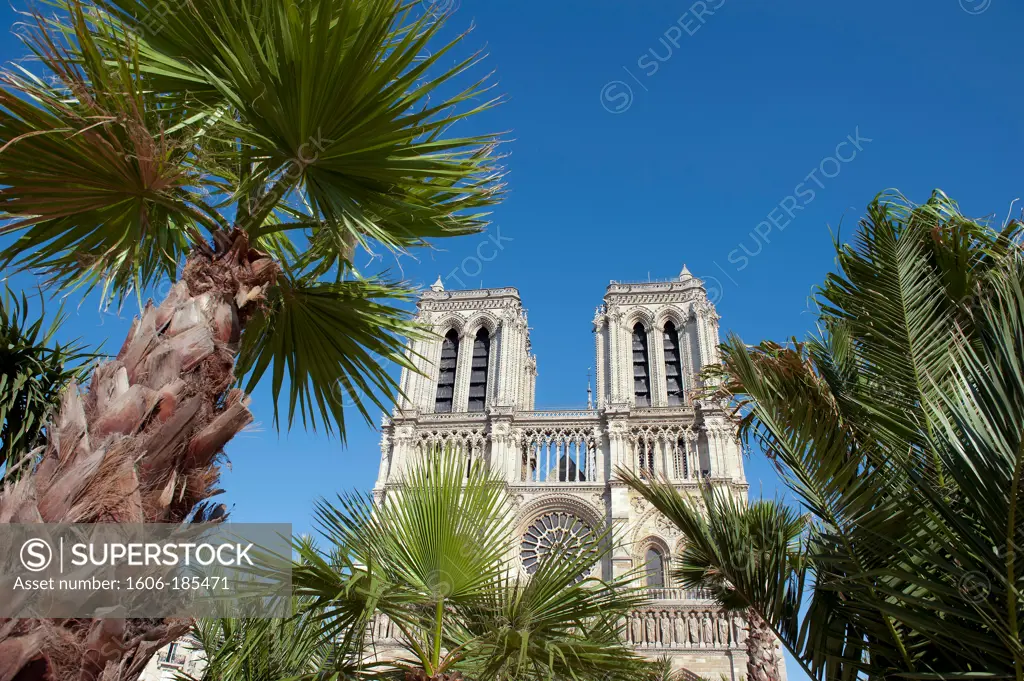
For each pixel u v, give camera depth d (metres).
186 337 7.09
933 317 11.43
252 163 9.61
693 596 57.31
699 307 74.56
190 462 6.71
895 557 9.06
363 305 10.59
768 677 18.94
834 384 11.24
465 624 10.45
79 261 9.04
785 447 10.41
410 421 71.31
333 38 8.27
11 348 11.63
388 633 38.34
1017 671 7.39
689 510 11.52
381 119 8.62
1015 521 7.40
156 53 8.65
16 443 10.91
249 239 8.66
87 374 12.59
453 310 81.75
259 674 11.91
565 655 9.57
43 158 7.80
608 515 63.12
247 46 8.32
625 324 76.25
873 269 11.65
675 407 68.56
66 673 5.50
